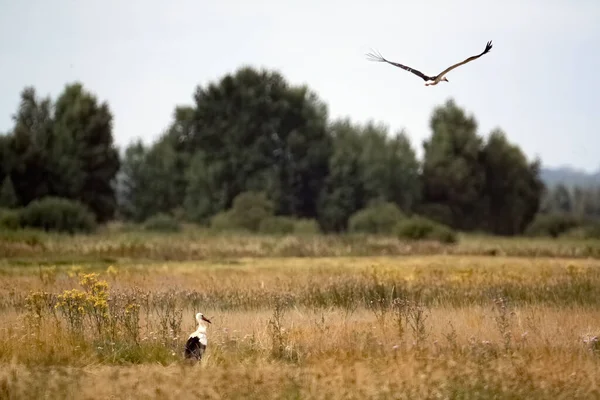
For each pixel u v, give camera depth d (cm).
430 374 1328
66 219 6538
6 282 2814
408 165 9656
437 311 2178
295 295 2519
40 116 8788
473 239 7231
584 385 1307
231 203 9488
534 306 2275
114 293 2219
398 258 4581
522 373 1361
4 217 6347
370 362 1470
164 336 1716
